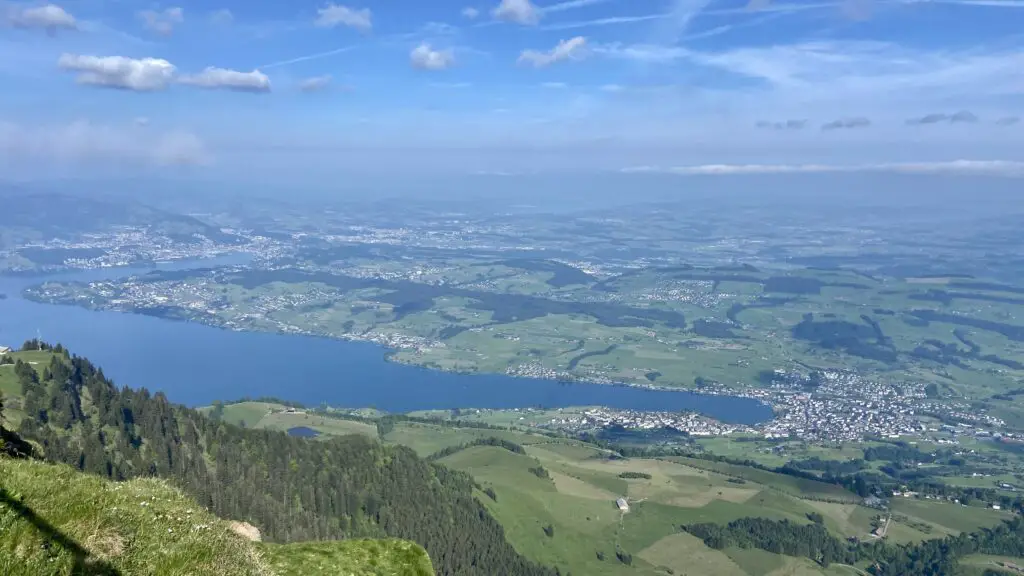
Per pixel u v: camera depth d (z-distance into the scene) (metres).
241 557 20.98
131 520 18.97
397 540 31.17
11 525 15.91
